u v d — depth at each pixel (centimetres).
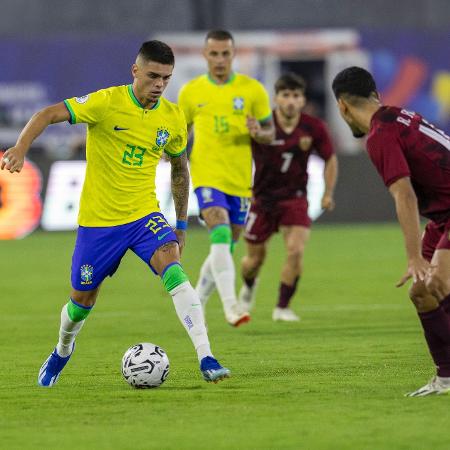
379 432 2014
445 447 1892
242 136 3881
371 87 2353
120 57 9800
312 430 2048
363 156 8475
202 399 2417
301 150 4262
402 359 3044
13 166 2355
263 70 9925
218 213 3816
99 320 4253
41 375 2670
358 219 8488
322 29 10725
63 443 1992
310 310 4472
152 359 2567
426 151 2317
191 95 3894
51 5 11006
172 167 2706
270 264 6456
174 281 2488
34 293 5241
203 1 10800
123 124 2527
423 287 2341
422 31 9794
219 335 3731
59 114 2453
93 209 2545
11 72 9744
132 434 2055
